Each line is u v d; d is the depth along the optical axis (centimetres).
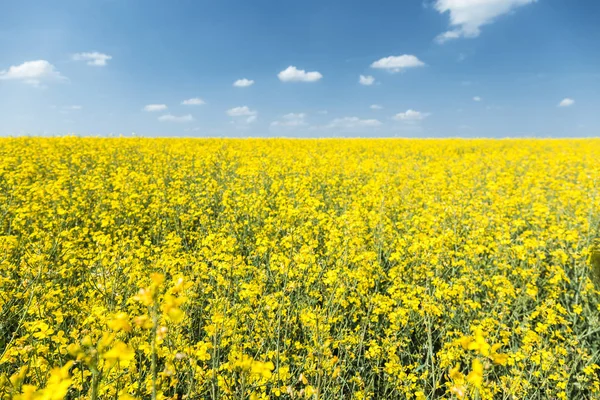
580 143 2914
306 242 585
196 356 277
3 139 1950
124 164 1298
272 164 1352
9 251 462
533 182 1112
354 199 877
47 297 341
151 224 746
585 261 498
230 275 420
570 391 358
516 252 550
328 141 2878
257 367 178
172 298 130
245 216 784
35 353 261
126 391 254
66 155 1436
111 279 397
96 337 276
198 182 1128
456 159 1831
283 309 378
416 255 538
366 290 457
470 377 136
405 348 420
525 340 360
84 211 784
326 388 298
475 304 421
